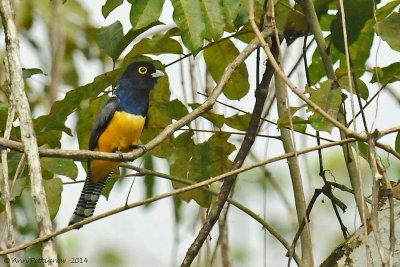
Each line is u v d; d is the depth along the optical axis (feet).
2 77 38.32
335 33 35.29
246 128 37.81
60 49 43.78
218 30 29.73
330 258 30.68
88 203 38.86
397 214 30.04
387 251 29.40
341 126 27.63
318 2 39.70
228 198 35.63
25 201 41.83
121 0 33.37
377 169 27.07
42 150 28.78
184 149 38.99
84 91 36.52
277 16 36.63
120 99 39.70
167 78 40.57
